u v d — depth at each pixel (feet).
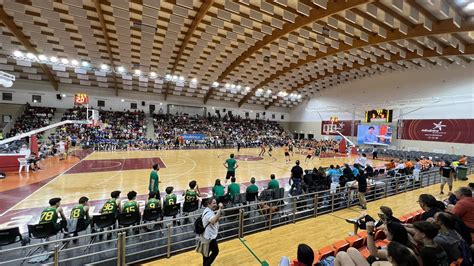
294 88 95.20
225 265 12.92
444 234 9.21
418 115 68.44
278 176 40.34
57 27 44.01
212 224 11.64
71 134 73.41
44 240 16.60
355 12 34.14
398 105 72.38
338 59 61.11
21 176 36.06
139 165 46.98
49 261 13.94
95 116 70.74
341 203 23.48
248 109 117.50
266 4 33.73
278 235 16.96
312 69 72.84
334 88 96.12
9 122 70.08
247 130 108.06
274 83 86.69
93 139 73.87
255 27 42.93
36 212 21.86
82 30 45.39
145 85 84.79
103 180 34.24
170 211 18.57
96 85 85.46
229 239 16.28
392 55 54.65
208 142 89.10
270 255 14.11
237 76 77.92
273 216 21.18
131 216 16.76
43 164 46.34
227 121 108.47
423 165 41.06
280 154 72.54
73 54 57.41
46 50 55.26
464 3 27.76
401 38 38.58
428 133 66.13
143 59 59.00
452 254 8.79
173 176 37.91
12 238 13.75
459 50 41.45
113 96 89.97
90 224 17.02
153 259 13.71
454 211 11.93
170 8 37.73
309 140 101.81
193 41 50.80
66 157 54.70
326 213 21.66
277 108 124.77
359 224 13.60
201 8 36.42
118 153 64.49
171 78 71.87
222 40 49.65
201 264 13.19
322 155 72.38
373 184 26.08
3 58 60.29
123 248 12.59
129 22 40.93
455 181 36.32
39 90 78.84
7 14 40.50
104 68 62.95
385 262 8.15
